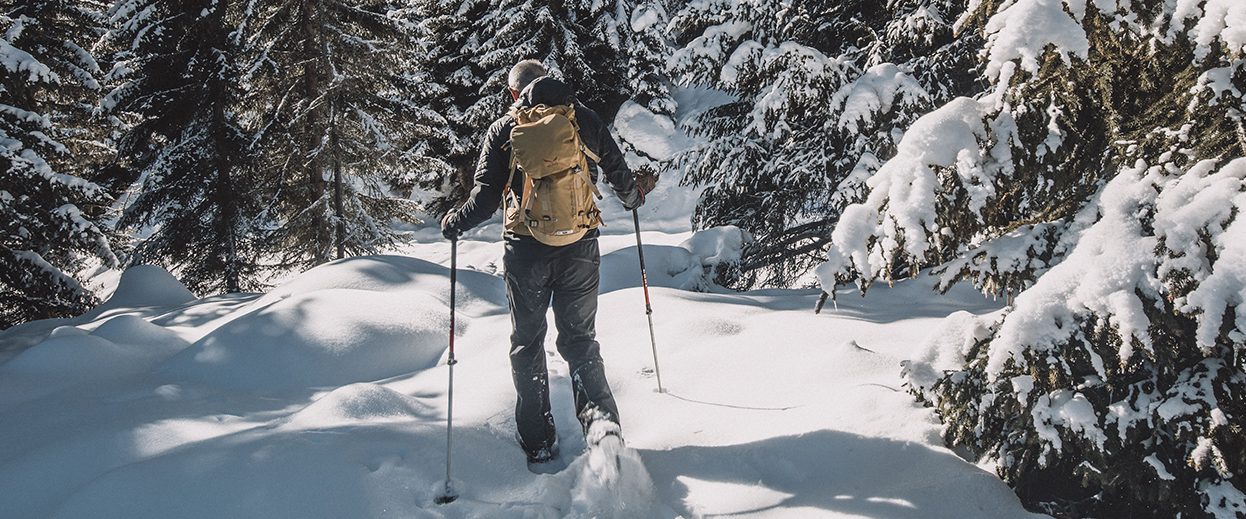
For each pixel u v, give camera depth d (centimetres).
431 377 407
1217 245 205
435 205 2505
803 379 368
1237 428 208
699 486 276
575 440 323
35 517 269
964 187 249
